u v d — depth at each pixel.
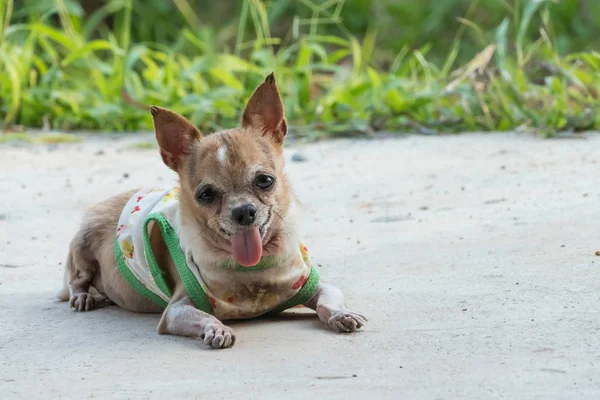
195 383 6.34
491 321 7.20
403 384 6.07
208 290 7.59
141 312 8.40
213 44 23.53
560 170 12.20
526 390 5.85
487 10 25.83
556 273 8.19
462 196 11.42
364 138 15.76
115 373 6.64
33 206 12.23
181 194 7.77
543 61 17.05
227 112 16.64
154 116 7.77
